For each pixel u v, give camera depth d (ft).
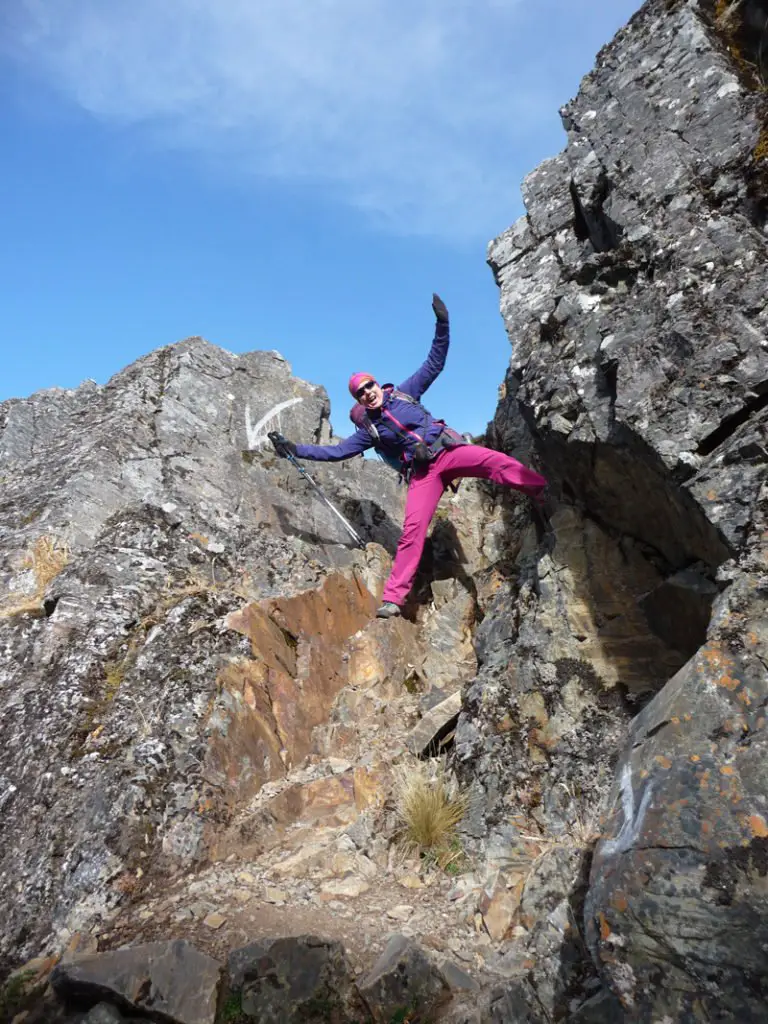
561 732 11.35
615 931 6.01
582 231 14.33
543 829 10.44
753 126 10.68
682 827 6.11
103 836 10.09
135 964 7.68
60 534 16.53
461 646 16.44
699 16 12.44
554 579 12.84
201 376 22.85
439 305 16.33
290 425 23.13
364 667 15.79
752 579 7.43
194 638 13.53
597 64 13.94
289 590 16.74
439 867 10.51
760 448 8.31
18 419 24.34
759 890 5.65
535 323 13.67
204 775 11.23
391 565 20.29
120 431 19.67
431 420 16.16
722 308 9.49
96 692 12.75
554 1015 7.24
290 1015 7.32
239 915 9.04
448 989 7.91
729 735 6.46
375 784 12.23
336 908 9.38
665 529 10.89
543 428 12.02
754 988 5.39
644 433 9.49
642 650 11.53
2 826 10.73
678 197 11.00
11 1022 7.79
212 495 19.49
